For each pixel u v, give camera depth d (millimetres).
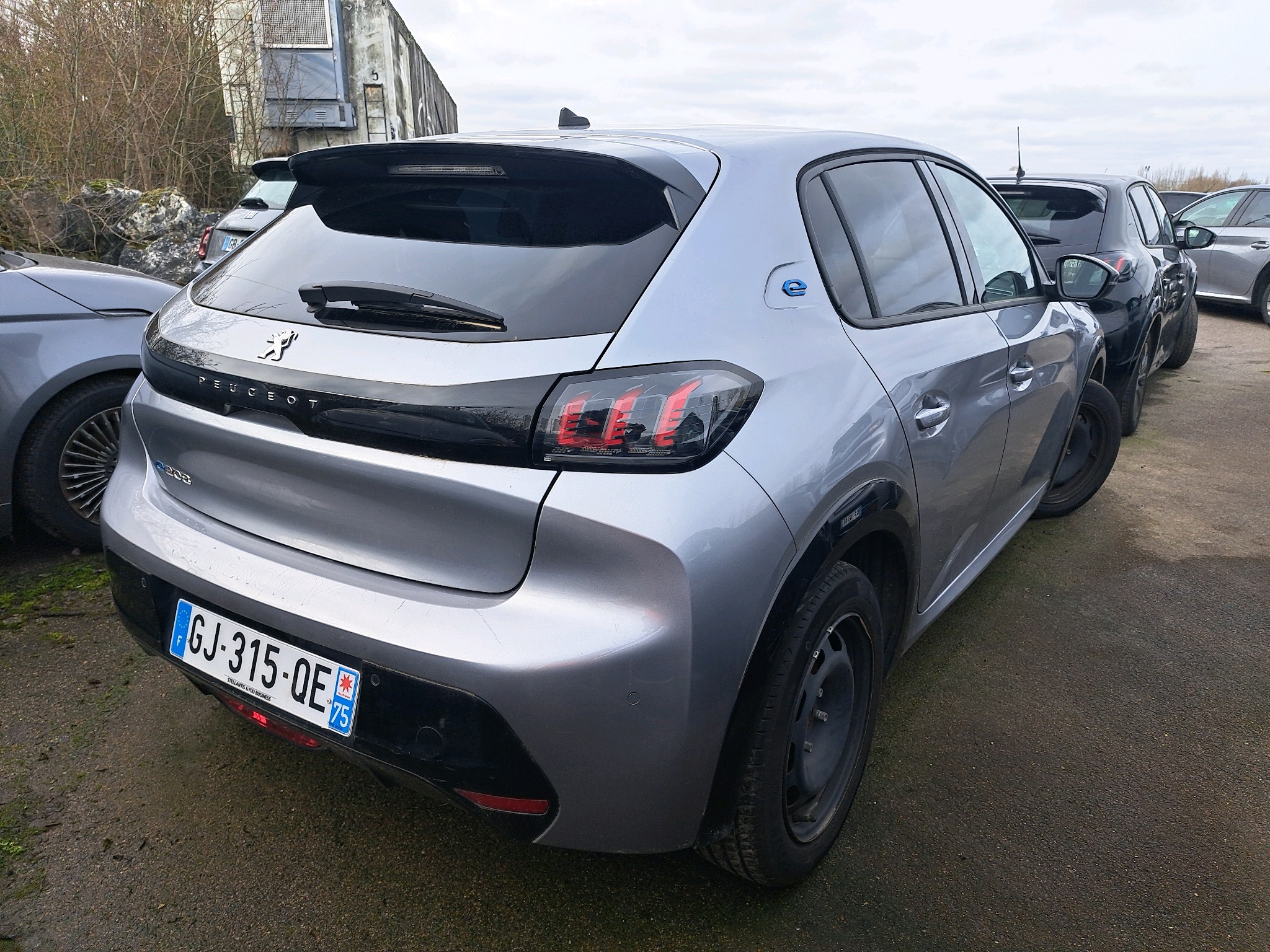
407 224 1904
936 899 1978
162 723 2473
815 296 1933
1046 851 2141
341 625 1595
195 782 2250
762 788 1707
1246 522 4410
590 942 1833
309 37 13352
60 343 3199
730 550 1524
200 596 1804
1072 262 3361
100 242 8508
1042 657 3072
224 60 10914
